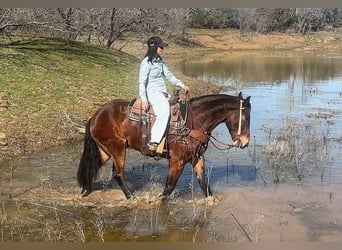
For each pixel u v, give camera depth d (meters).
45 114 12.34
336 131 12.50
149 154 7.42
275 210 7.34
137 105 7.32
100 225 6.65
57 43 20.69
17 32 21.52
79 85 15.52
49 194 7.91
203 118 7.23
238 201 7.70
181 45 43.19
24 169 9.18
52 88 14.54
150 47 7.02
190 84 18.95
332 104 16.88
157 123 7.12
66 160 9.83
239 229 6.66
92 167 7.73
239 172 9.20
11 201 7.58
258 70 27.56
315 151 10.54
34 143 10.73
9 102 12.59
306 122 13.62
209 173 8.75
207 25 53.31
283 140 11.38
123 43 32.75
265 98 17.94
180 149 7.24
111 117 7.48
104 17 25.02
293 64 31.33
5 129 11.02
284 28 54.75
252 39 50.47
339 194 8.05
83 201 7.63
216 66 29.52
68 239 6.28
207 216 7.09
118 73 18.59
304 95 18.78
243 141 7.29
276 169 9.16
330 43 50.28
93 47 22.22
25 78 14.88
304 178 8.84
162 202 7.55
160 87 7.20
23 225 6.69
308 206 7.51
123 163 7.61
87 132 7.65
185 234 6.48
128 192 7.65
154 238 6.35
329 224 6.83
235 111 7.28
